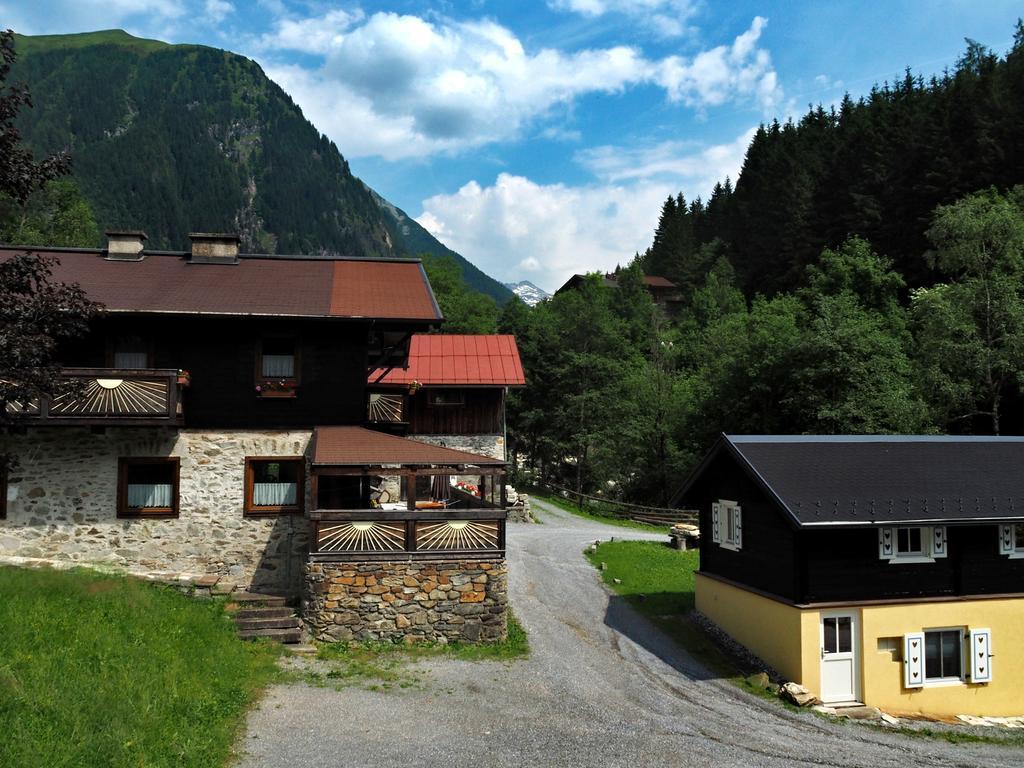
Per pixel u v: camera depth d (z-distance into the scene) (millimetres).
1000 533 15320
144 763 8438
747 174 92312
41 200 49688
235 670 12305
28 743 8109
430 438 32062
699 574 18125
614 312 72188
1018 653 15031
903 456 16344
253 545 16531
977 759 11828
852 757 11258
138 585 14375
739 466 16578
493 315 68438
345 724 10922
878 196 55875
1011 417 35969
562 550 24938
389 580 14828
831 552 14453
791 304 44938
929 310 35094
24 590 12539
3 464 13570
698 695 13531
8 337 10703
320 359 17031
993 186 42688
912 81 79750
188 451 16438
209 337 16656
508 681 13297
